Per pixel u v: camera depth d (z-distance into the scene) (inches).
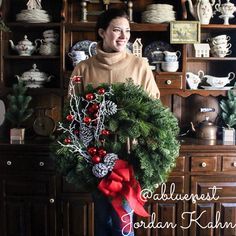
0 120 90.0
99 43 60.4
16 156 76.7
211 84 83.7
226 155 76.8
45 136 85.4
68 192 78.0
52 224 78.7
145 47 87.9
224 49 84.4
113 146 50.7
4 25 79.0
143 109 50.2
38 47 89.9
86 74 60.1
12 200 78.6
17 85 81.6
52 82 91.0
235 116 81.9
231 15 83.1
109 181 49.9
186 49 82.7
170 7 82.4
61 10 81.8
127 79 54.2
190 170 76.8
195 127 89.3
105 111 49.9
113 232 57.0
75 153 51.4
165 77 81.9
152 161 50.4
